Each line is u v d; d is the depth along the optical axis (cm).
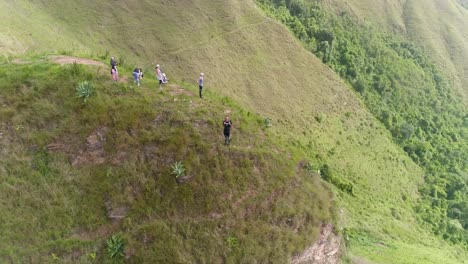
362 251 3562
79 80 2450
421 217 5981
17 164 2177
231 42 6825
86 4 6500
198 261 2175
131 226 2161
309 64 7238
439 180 7181
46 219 2089
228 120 2381
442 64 10531
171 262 2114
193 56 6394
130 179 2238
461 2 15712
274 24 7438
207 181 2320
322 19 8769
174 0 6962
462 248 5625
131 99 2459
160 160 2300
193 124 2467
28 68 2527
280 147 2748
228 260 2230
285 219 2480
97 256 2072
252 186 2438
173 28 6669
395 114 8112
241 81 6397
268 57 6931
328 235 2725
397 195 6253
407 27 10962
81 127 2294
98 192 2191
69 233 2088
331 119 6625
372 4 10612
